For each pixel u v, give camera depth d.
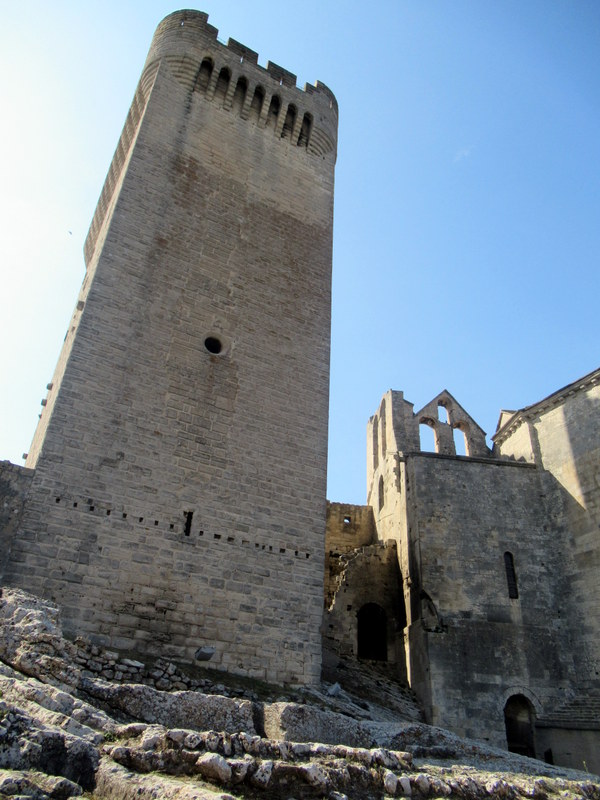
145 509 20.05
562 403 30.95
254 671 19.56
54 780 7.75
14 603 14.51
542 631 26.56
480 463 30.67
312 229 30.48
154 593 19.00
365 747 13.81
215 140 29.67
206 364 23.78
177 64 30.55
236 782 8.91
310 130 33.72
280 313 26.91
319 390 26.19
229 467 22.39
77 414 20.30
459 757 15.63
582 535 27.69
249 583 20.81
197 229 26.53
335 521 38.91
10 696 10.41
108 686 12.00
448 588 27.09
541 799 12.27
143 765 8.92
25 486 18.45
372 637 30.72
